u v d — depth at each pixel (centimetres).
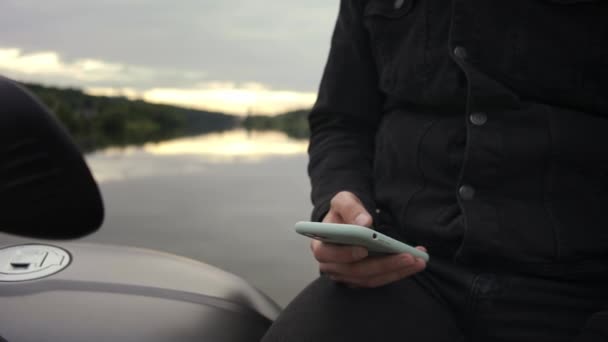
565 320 53
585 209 56
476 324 57
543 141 56
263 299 81
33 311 58
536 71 58
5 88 47
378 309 57
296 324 56
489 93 58
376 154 72
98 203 53
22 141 47
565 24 57
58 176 50
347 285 60
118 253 78
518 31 59
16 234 52
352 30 79
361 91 79
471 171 58
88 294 63
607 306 54
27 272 67
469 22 60
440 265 61
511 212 56
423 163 63
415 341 54
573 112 58
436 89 63
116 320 59
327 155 75
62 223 52
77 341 55
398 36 69
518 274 56
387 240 46
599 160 56
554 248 54
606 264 56
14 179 48
